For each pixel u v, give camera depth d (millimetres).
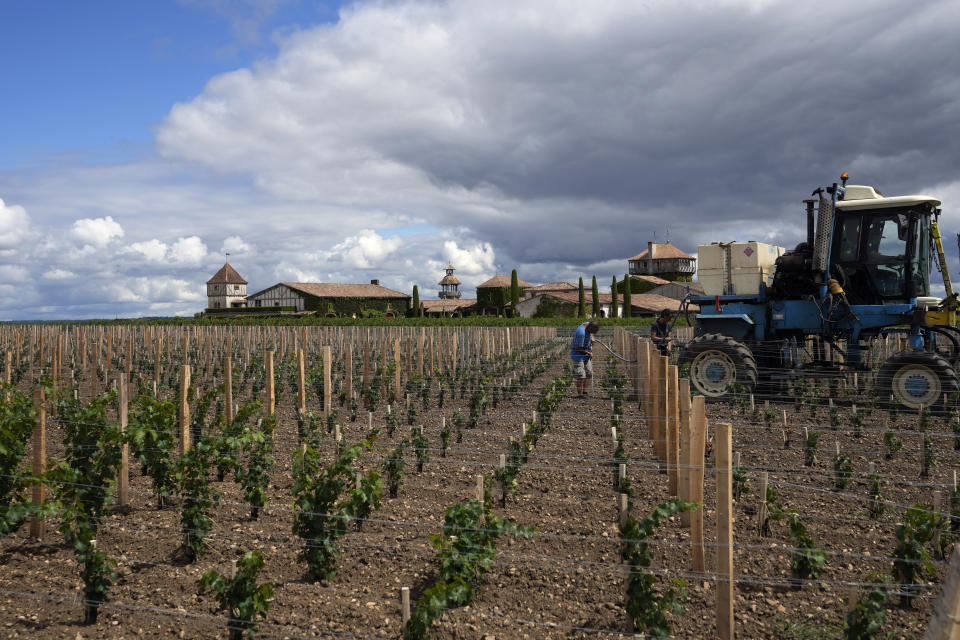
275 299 78375
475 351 22766
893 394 11109
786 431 9086
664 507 4273
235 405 13000
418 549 5547
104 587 4367
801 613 4426
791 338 13117
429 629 4000
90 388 16406
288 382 15820
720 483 4027
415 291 80500
